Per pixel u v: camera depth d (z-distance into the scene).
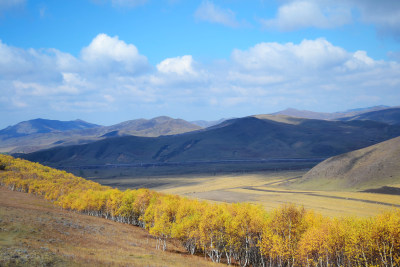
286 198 167.50
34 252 38.75
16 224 56.66
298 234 65.50
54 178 172.88
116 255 49.28
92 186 162.25
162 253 63.56
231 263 73.81
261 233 69.81
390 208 124.94
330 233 59.31
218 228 72.06
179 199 113.31
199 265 54.94
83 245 54.19
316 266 59.59
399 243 52.34
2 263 32.28
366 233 54.59
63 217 83.38
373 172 193.50
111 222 100.31
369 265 53.06
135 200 105.50
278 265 64.38
